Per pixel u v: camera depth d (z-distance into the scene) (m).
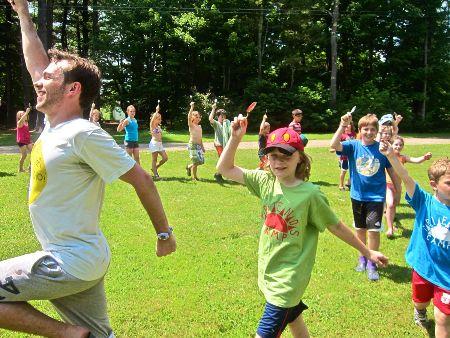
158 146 10.44
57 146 2.05
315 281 4.66
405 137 26.19
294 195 2.86
